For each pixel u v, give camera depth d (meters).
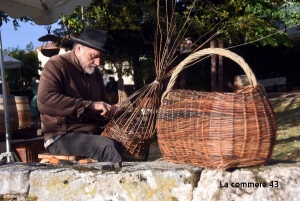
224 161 2.69
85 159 3.57
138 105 3.59
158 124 3.05
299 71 22.30
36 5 4.95
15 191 3.14
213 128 2.69
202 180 2.77
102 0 11.13
